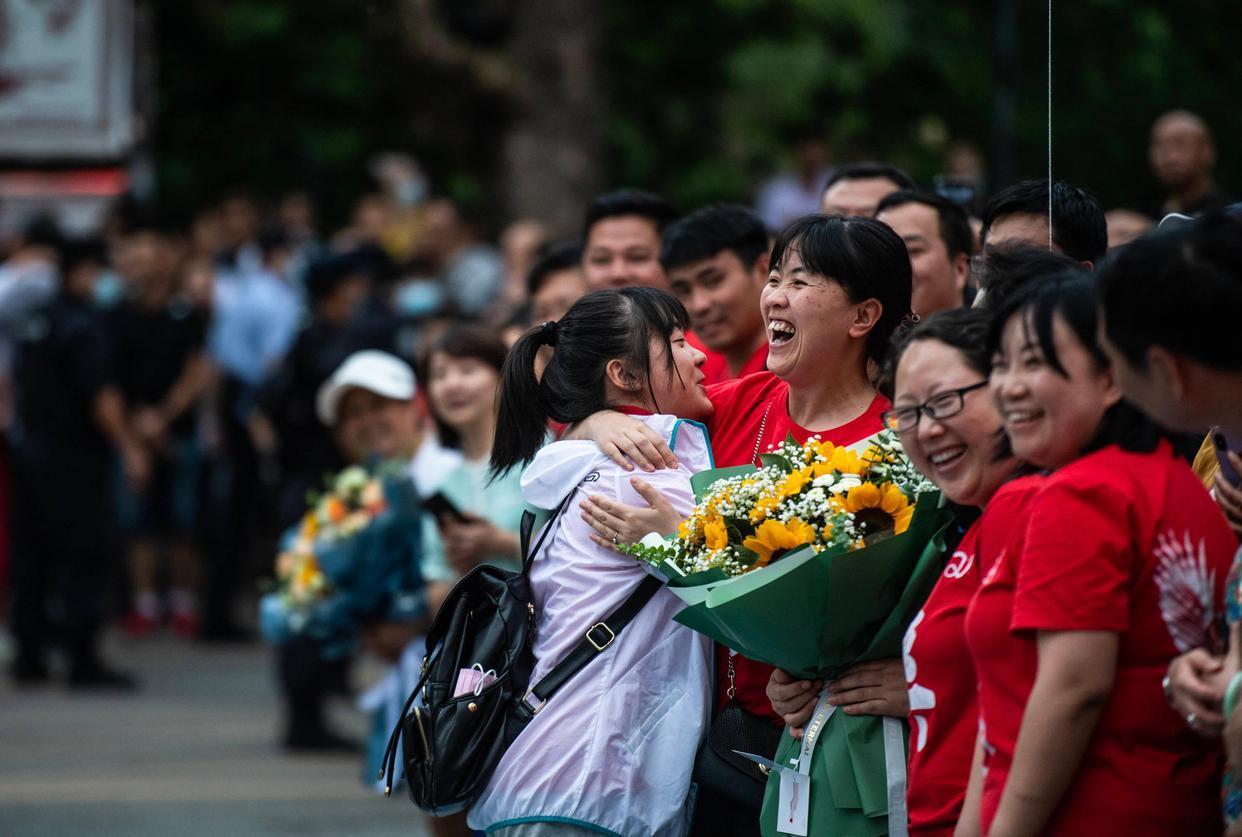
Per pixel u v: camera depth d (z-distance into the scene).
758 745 10.29
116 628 34.31
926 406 8.67
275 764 23.55
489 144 38.78
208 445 32.97
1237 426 7.49
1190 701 7.51
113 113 33.38
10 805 21.11
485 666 10.68
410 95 38.62
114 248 33.69
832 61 41.78
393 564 16.66
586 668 10.32
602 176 38.78
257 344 33.34
